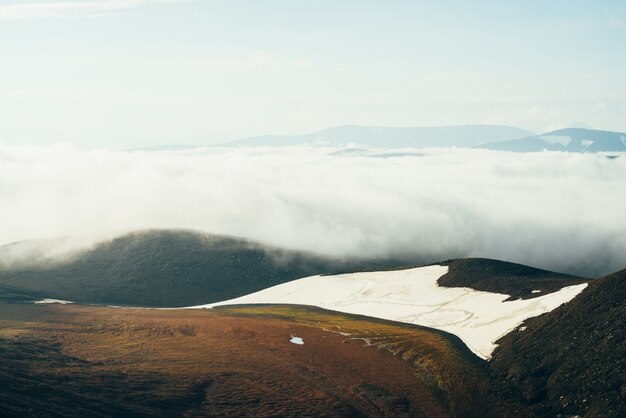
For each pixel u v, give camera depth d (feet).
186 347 333.42
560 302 344.08
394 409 243.60
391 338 366.22
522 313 363.15
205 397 244.42
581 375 244.83
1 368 238.89
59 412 197.47
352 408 242.37
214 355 315.37
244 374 280.51
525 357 285.02
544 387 252.21
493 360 302.04
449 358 309.42
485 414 239.50
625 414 208.85
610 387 227.40
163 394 241.14
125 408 218.38
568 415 227.20
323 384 272.10
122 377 258.98
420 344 346.33
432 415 238.68
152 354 311.68
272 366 298.56
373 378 282.77
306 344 349.82
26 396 205.67
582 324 284.61
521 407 241.96
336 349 337.52
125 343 338.34
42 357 280.10
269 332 383.86
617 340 253.85
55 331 366.84
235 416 224.94
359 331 391.86
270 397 249.55
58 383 233.55
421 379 281.13
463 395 258.78
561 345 278.26
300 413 232.32
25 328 375.25
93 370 265.54
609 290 300.61
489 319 383.86
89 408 209.87
